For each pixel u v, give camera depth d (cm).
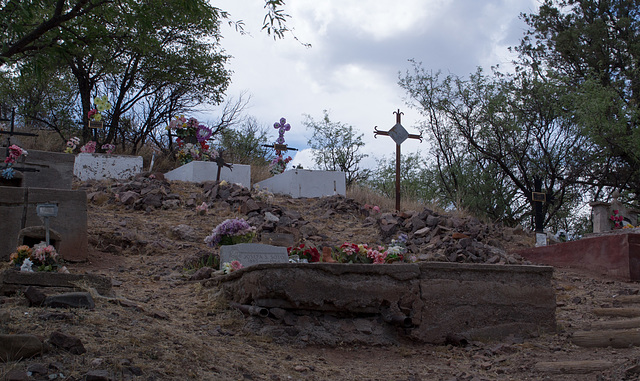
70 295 571
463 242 1217
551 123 2247
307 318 663
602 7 2594
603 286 1052
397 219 1417
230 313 682
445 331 694
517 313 728
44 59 586
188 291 789
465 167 2395
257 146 2617
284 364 562
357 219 1482
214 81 2417
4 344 422
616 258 1129
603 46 2552
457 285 710
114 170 1684
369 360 624
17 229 905
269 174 2069
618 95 2275
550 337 718
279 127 2036
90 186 1520
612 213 1616
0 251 885
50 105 2322
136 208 1342
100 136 2344
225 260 863
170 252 1057
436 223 1358
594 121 2014
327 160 2722
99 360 438
